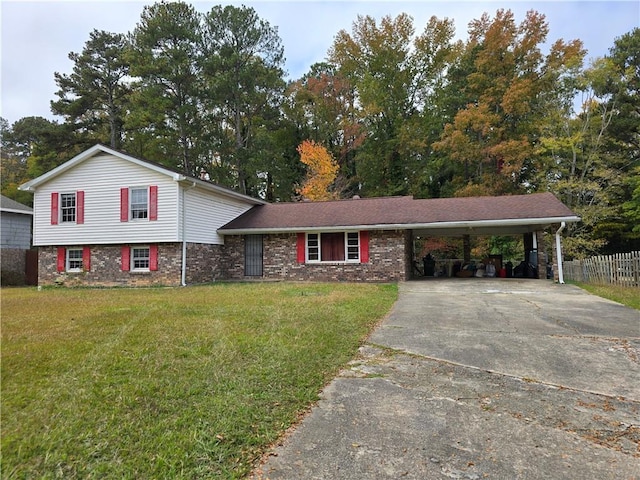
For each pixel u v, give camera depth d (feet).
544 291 37.99
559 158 76.38
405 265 51.98
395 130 100.37
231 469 8.27
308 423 10.50
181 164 98.48
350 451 9.09
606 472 8.27
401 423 10.52
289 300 31.04
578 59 71.20
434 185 102.06
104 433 9.37
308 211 60.13
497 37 83.10
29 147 125.39
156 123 92.32
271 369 14.03
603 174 68.39
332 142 109.40
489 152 82.23
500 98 83.92
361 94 99.81
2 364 13.97
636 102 80.07
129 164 51.21
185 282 49.78
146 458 8.45
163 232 49.57
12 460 8.16
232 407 11.02
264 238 57.11
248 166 95.14
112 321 22.04
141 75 89.40
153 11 90.12
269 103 106.63
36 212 55.11
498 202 52.49
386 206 57.31
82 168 53.31
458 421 10.65
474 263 62.18
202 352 15.83
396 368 15.01
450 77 101.60
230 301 30.66
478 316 25.16
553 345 17.98
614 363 15.47
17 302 31.78
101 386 12.14
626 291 34.99
